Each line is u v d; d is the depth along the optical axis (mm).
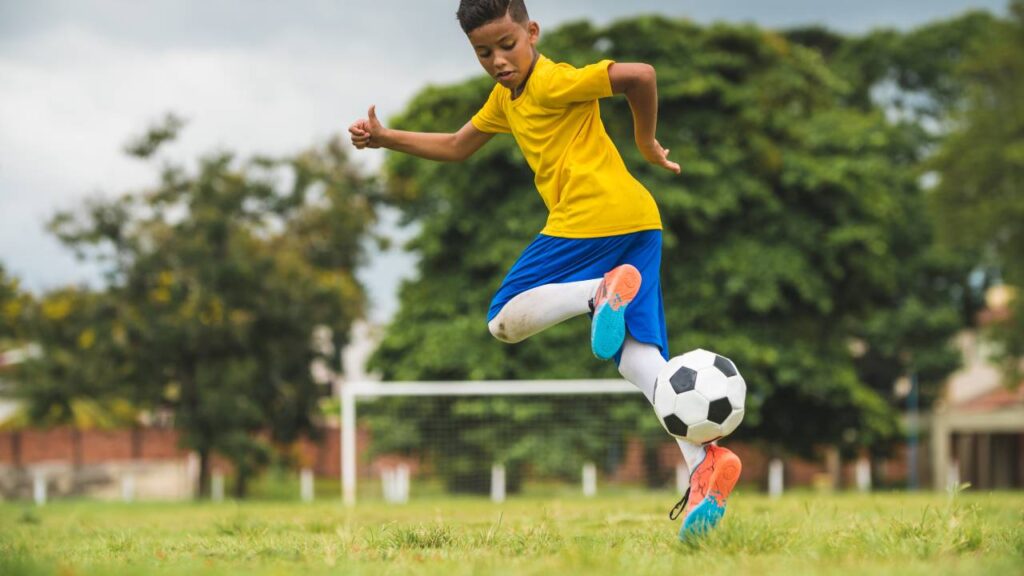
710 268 24219
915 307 33844
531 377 23953
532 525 5004
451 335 24391
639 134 4316
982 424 31750
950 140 30125
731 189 24250
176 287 25594
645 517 5930
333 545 4090
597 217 4172
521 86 4363
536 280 4254
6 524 7484
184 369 26766
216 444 26312
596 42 25688
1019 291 30500
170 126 26297
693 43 25422
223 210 26625
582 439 23516
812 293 24656
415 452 25219
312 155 32594
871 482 36625
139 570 3271
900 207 31281
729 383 3988
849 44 40062
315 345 30062
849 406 26703
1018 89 29234
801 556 3555
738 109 25078
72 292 27172
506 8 4188
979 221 28859
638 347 4199
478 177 24922
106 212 26062
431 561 3566
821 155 26359
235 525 5516
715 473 3916
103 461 29328
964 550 3777
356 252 33219
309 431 30406
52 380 26219
